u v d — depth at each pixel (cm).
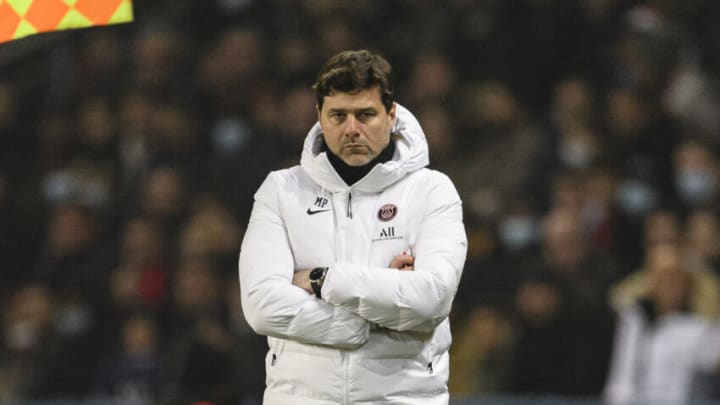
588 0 4422
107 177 4428
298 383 1608
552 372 3344
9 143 4669
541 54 4403
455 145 4134
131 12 1645
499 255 3738
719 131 4169
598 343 3297
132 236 4003
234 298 3562
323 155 1617
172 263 3969
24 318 4075
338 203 1636
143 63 4612
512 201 3875
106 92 4688
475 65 4459
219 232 3897
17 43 1664
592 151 3931
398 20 4625
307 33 4616
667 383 3191
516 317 3500
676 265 3209
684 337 3189
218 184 4175
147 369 3656
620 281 3444
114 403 3431
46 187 4494
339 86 1584
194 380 2986
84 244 4172
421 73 4275
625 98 4022
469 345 3556
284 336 1602
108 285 4034
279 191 1664
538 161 3975
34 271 4400
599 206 3719
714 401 3156
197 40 4769
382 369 1598
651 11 4297
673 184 3925
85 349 3981
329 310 1581
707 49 4378
